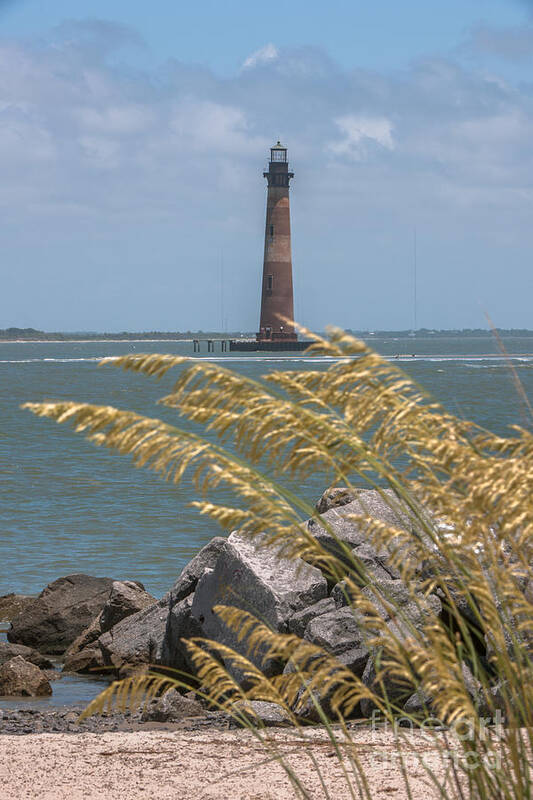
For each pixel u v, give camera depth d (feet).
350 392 16.22
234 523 16.33
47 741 42.34
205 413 15.78
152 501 161.89
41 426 325.83
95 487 179.63
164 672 69.72
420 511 16.88
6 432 303.27
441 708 15.93
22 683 69.21
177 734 43.68
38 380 647.15
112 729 52.80
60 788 34.37
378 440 16.28
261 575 60.95
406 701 45.65
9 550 122.21
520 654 16.60
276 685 18.79
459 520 16.19
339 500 71.77
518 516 14.69
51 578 107.45
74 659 78.54
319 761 36.04
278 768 35.42
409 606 48.01
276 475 16.31
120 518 146.00
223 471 15.89
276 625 58.13
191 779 34.81
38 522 143.02
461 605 45.60
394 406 16.02
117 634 78.48
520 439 15.48
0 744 41.83
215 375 16.11
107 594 91.81
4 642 86.17
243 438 15.88
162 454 15.53
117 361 15.90
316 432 16.30
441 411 16.48
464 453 15.66
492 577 17.31
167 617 71.92
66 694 69.31
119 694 18.45
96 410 15.31
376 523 17.03
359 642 51.72
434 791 30.25
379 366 16.11
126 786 34.30
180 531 135.54
